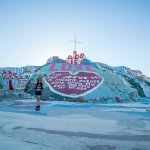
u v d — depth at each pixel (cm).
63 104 1570
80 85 2009
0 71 2472
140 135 693
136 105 1631
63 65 2367
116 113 1145
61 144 591
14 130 728
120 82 2281
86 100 1841
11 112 1080
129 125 830
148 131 745
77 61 2527
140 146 588
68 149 555
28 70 2486
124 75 2602
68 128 765
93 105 1564
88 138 650
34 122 853
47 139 634
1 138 636
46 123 840
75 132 714
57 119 909
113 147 577
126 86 2286
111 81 2180
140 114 1124
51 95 1933
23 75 2423
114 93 1995
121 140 637
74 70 2239
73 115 1027
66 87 1997
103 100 1862
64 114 1055
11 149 541
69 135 678
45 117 951
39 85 1201
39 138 643
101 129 762
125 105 1617
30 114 1030
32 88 2225
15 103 1561
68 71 2230
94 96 1891
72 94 1917
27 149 544
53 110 1204
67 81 2064
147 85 2659
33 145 578
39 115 1005
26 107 1323
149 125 836
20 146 566
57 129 748
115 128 780
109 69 2697
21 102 1639
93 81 2073
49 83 2091
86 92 1933
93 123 851
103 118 963
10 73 2419
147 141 631
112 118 971
